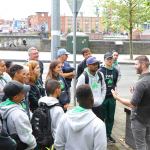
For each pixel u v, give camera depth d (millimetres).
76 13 4926
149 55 18234
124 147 4363
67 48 14578
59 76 3797
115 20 16078
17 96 2572
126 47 18125
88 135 2166
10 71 3061
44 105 2852
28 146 2562
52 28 5422
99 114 4199
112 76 4453
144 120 3326
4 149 2281
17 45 18938
